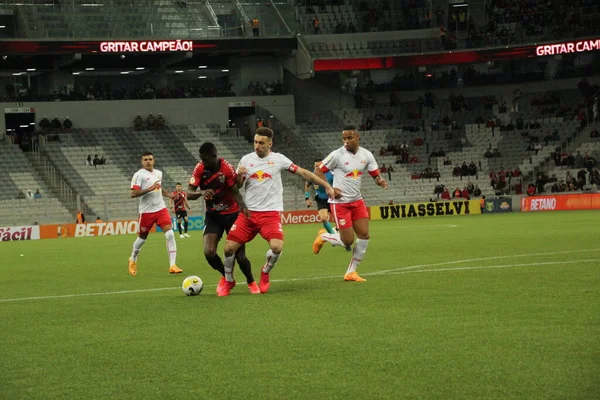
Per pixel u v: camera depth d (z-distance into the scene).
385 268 22.48
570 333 11.22
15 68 75.12
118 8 74.75
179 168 71.88
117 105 74.19
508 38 79.62
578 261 21.91
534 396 8.13
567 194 70.19
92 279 22.97
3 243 50.78
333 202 19.33
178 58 75.44
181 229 48.41
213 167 16.86
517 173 74.81
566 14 79.25
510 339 10.95
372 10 82.06
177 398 8.61
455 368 9.42
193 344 11.52
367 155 19.30
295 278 20.62
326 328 12.40
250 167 17.00
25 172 66.94
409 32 82.25
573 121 78.94
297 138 77.88
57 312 15.65
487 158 78.06
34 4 72.12
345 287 17.88
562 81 81.56
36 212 62.00
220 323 13.29
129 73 82.81
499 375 9.01
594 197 69.12
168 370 9.91
